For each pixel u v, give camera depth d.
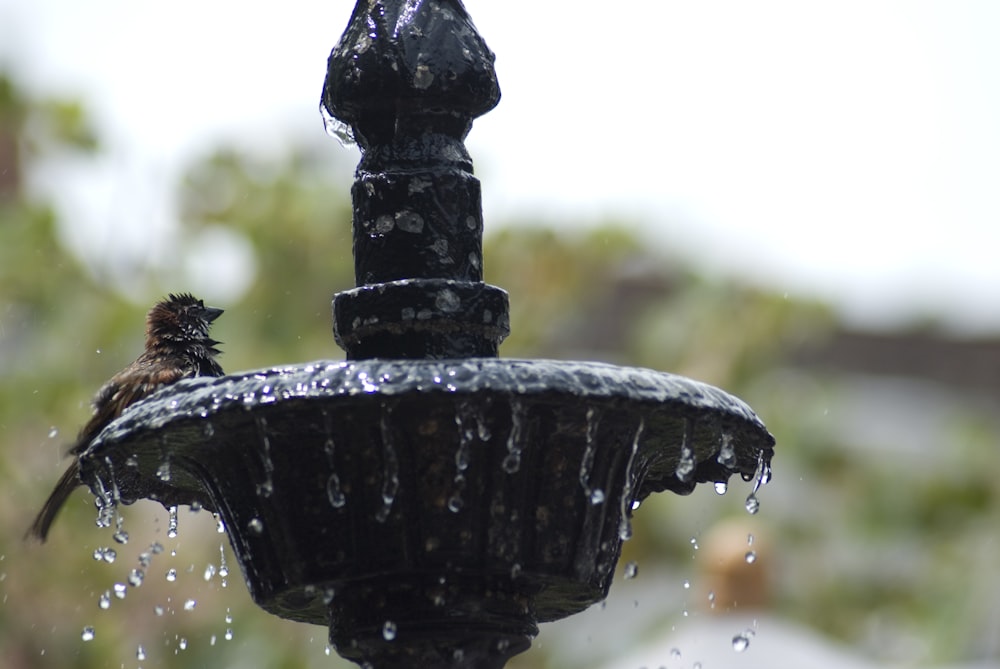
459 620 4.96
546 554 4.94
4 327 14.66
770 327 16.73
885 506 17.33
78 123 15.40
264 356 15.29
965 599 16.92
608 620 15.41
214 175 15.66
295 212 15.64
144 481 5.39
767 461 5.26
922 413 22.30
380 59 5.28
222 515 5.16
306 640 14.17
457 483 4.80
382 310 5.16
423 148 5.32
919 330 23.45
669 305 16.95
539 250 15.92
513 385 4.56
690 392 4.82
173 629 13.84
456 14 5.43
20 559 13.61
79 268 15.01
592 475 4.94
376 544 4.87
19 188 15.37
